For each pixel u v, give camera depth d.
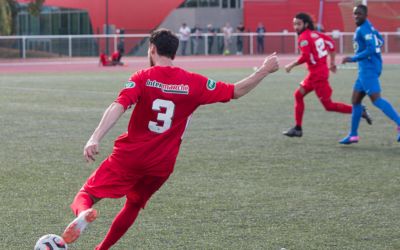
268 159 20.11
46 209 14.41
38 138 23.52
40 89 42.31
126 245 12.12
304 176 17.84
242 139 23.64
